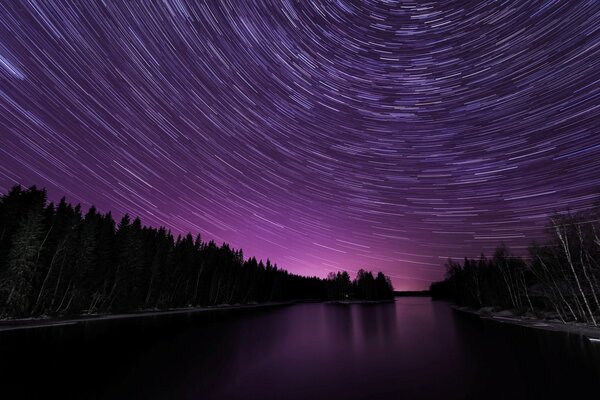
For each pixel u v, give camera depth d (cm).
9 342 1867
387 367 1342
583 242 3138
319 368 1326
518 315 4353
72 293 4331
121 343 1914
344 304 11169
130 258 5594
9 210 3909
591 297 3503
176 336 2347
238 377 1148
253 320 4050
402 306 9044
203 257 8569
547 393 910
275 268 13788
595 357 1463
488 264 7319
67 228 4388
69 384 994
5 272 3422
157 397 885
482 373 1192
